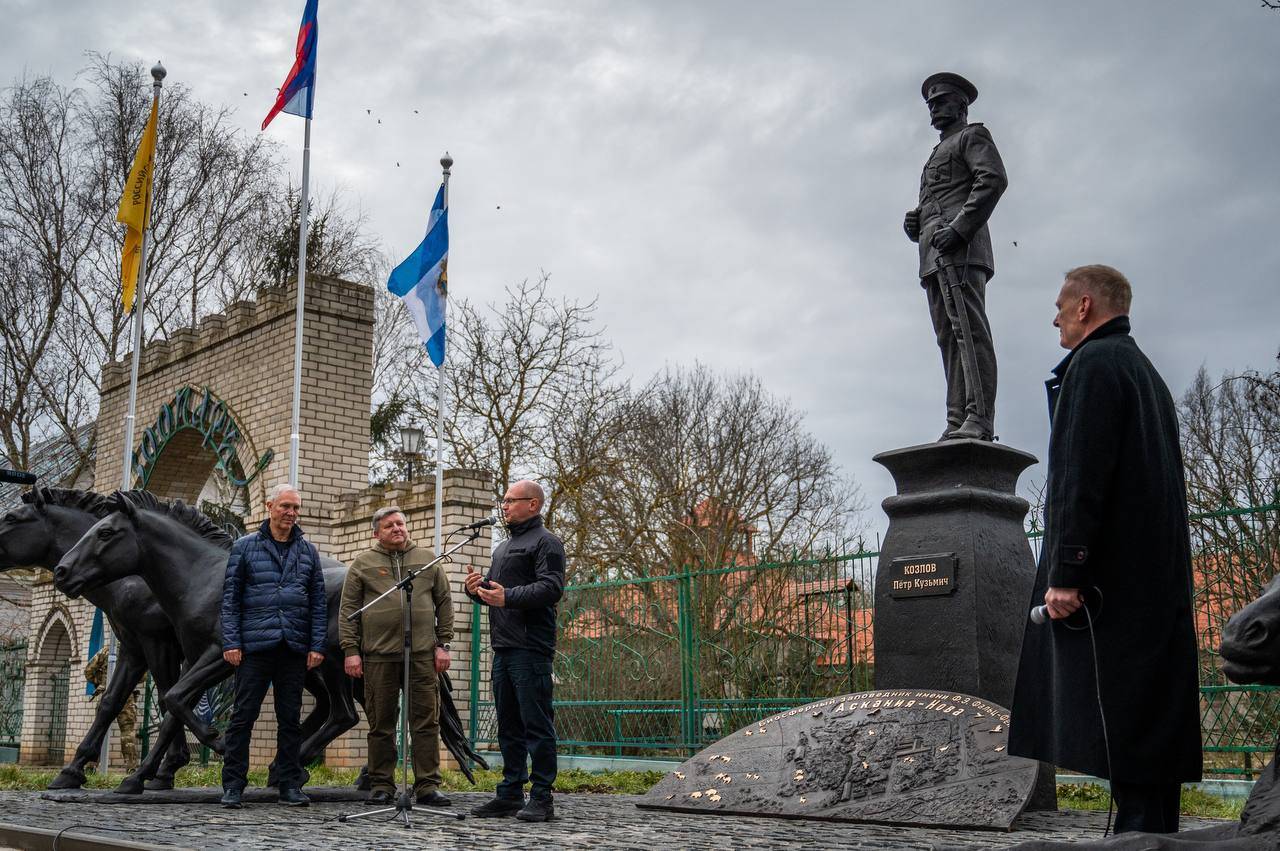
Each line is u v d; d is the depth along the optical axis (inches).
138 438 799.7
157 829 245.9
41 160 973.8
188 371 764.0
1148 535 158.1
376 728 320.8
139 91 1011.3
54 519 398.0
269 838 224.7
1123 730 153.3
